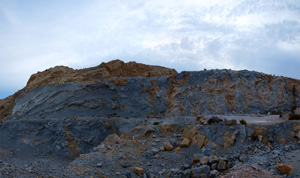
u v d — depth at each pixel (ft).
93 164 74.08
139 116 210.38
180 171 70.13
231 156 70.23
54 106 240.12
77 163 73.36
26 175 52.75
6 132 189.88
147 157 79.87
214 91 191.31
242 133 79.30
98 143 166.20
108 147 86.07
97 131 173.27
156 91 223.30
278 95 184.44
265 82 189.16
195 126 88.07
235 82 188.85
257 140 76.23
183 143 83.25
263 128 78.43
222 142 78.95
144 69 290.35
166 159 77.82
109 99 230.68
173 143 85.56
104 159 77.71
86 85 244.83
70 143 166.71
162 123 103.30
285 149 67.56
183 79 218.38
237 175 54.60
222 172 65.67
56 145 165.89
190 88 204.03
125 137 96.27
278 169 56.80
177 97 206.69
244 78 190.70
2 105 281.33
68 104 235.81
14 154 160.04
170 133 94.38
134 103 223.10
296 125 77.15
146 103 220.02
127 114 215.72
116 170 71.92
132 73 282.97
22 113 249.75
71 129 175.52
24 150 165.48
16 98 285.43
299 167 55.77
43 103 248.11
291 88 190.08
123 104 223.92
